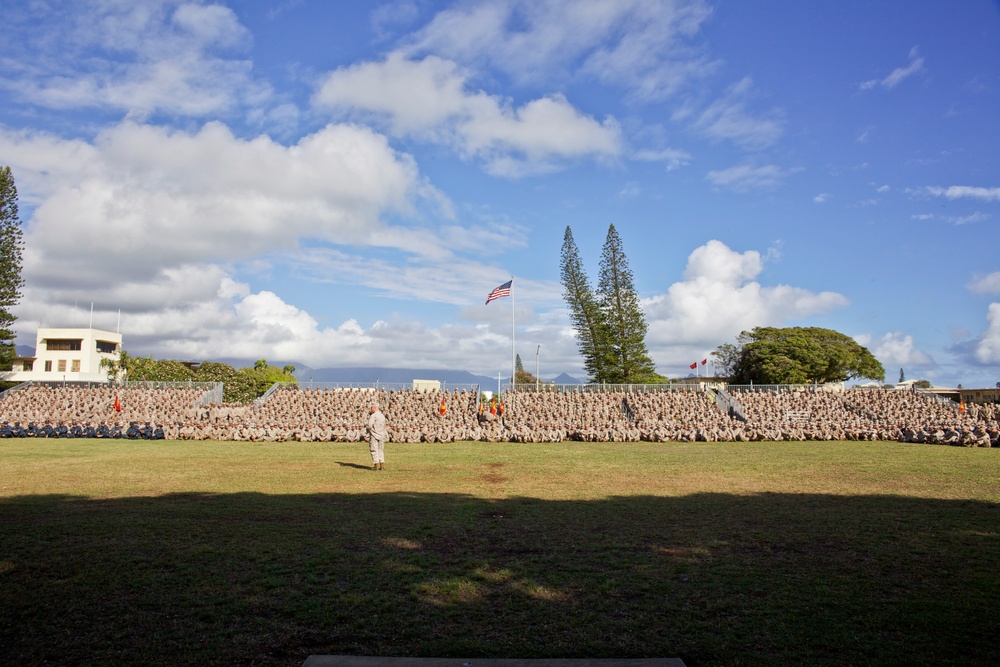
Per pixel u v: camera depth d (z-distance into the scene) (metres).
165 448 29.56
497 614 7.65
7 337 55.88
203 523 12.64
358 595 8.31
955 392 64.75
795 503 15.00
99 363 84.06
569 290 67.44
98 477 19.41
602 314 66.06
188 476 19.78
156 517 13.21
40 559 9.92
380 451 22.25
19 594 8.33
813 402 46.47
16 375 84.06
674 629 7.18
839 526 12.37
